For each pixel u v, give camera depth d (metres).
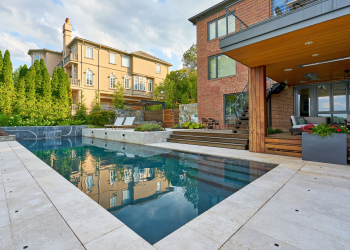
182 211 2.60
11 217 2.25
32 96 15.26
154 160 5.83
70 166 5.23
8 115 13.49
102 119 16.64
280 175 3.88
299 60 5.84
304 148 5.24
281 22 4.11
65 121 16.02
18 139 12.54
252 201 2.71
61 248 1.71
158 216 2.46
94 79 21.23
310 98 9.26
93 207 2.54
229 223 2.15
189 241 1.83
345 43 4.61
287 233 1.94
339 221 2.15
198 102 13.07
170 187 3.56
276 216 2.29
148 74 26.17
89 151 7.70
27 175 3.97
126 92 24.06
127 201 2.96
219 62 12.11
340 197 2.79
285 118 9.87
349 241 1.80
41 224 2.10
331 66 6.46
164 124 16.06
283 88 9.45
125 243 1.80
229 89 11.51
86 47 20.81
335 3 3.45
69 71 21.97
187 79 24.14
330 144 4.84
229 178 3.98
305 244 1.77
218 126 12.04
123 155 6.71
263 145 6.36
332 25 3.75
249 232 1.97
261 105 6.36
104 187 3.60
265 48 4.90
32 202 2.68
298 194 2.92
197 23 13.09
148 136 9.24
